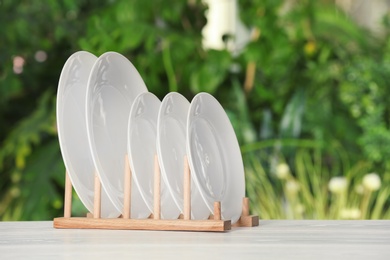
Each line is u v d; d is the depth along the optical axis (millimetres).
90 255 1021
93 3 5047
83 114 1471
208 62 4613
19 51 4832
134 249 1085
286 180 3789
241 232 1351
